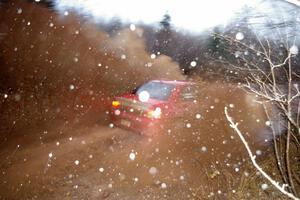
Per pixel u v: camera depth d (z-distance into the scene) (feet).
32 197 13.05
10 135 20.63
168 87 21.29
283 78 16.52
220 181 15.15
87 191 13.84
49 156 17.48
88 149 18.74
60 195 13.35
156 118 18.57
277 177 14.58
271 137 21.70
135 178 15.39
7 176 14.73
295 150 16.34
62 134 21.53
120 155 17.95
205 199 13.64
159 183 15.03
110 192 13.85
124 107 19.92
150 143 19.30
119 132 21.49
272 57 16.53
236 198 13.32
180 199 13.65
